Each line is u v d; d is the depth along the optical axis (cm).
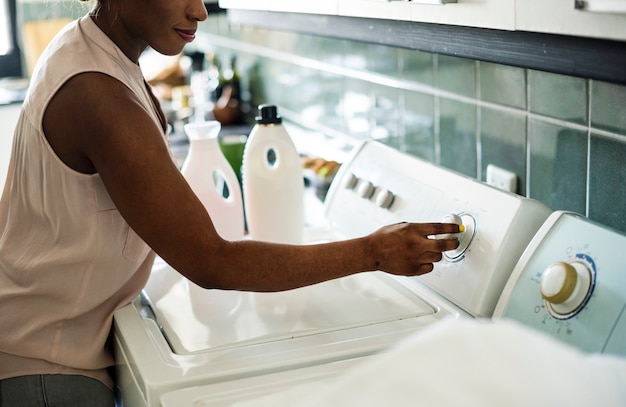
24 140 141
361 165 180
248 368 122
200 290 158
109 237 142
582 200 147
